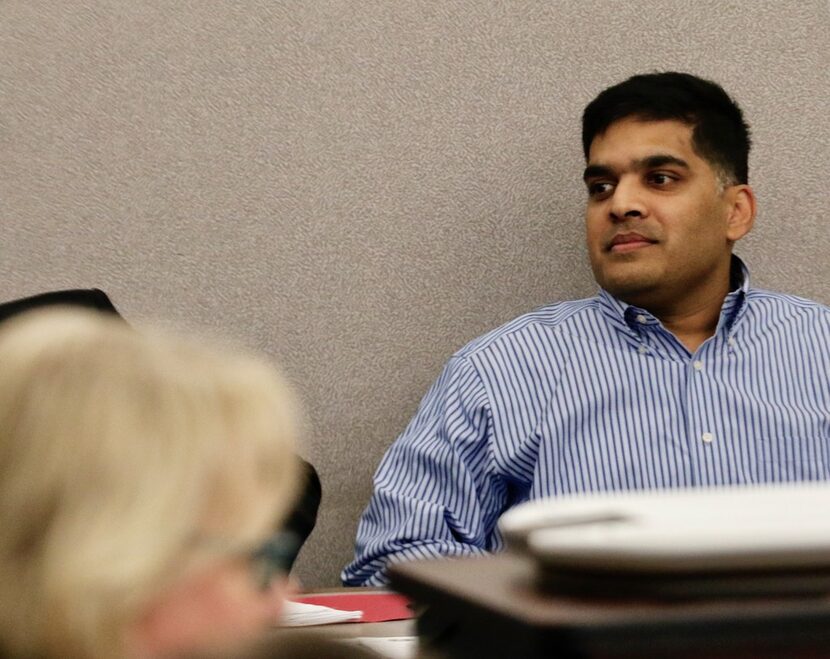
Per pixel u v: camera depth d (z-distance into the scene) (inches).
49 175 141.0
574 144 151.1
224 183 144.3
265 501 30.8
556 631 32.0
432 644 38.0
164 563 28.3
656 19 153.3
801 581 35.8
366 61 147.6
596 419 127.0
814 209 153.9
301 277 145.3
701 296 132.5
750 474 125.3
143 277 142.2
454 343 147.9
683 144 131.2
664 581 35.6
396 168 147.8
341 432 145.0
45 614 27.4
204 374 31.1
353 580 125.1
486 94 150.0
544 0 151.4
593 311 132.2
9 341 30.7
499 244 149.3
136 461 28.5
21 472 28.1
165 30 143.8
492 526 129.6
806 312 134.4
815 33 154.9
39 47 141.3
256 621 31.0
